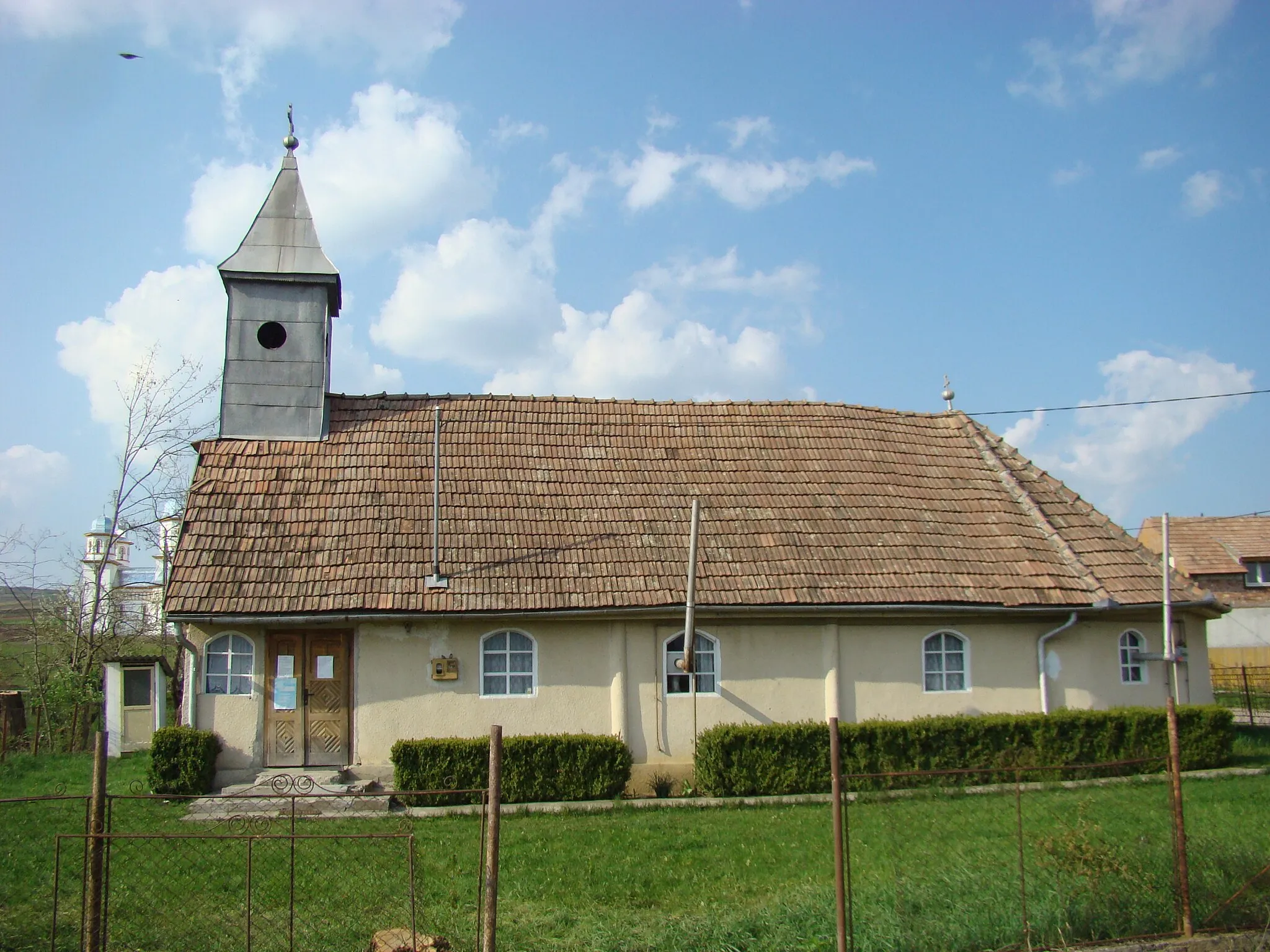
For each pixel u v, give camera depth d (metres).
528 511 19.11
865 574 18.91
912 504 20.92
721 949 8.42
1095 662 19.62
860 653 18.73
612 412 21.95
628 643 17.92
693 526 17.28
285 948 8.57
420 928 9.12
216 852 12.00
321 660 17.38
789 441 22.05
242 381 20.33
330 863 11.53
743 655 18.30
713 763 16.84
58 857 7.96
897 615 18.75
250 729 17.03
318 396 20.44
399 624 17.38
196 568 17.11
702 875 11.44
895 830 11.45
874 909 8.88
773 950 8.34
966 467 22.47
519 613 17.20
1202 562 44.50
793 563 18.86
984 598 18.83
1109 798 14.32
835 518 20.14
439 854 12.17
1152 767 17.41
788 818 14.65
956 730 17.67
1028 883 9.17
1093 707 19.45
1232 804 14.66
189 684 17.00
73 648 26.53
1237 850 9.86
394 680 17.25
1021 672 19.30
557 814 15.28
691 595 17.12
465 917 9.66
